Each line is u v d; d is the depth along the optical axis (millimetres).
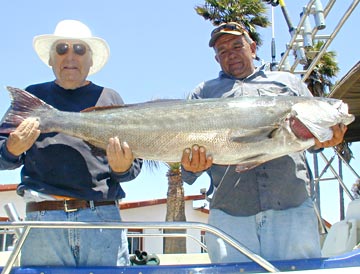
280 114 3850
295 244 3803
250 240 3895
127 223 3234
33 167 3730
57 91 4031
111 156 3557
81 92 4043
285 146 3838
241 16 14227
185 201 18500
